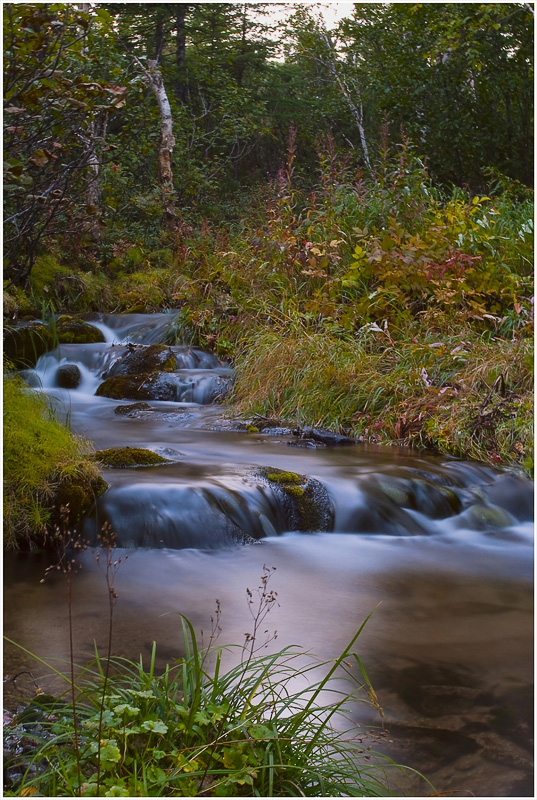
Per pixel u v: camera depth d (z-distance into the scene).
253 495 4.70
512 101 17.86
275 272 9.74
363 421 7.16
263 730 2.18
